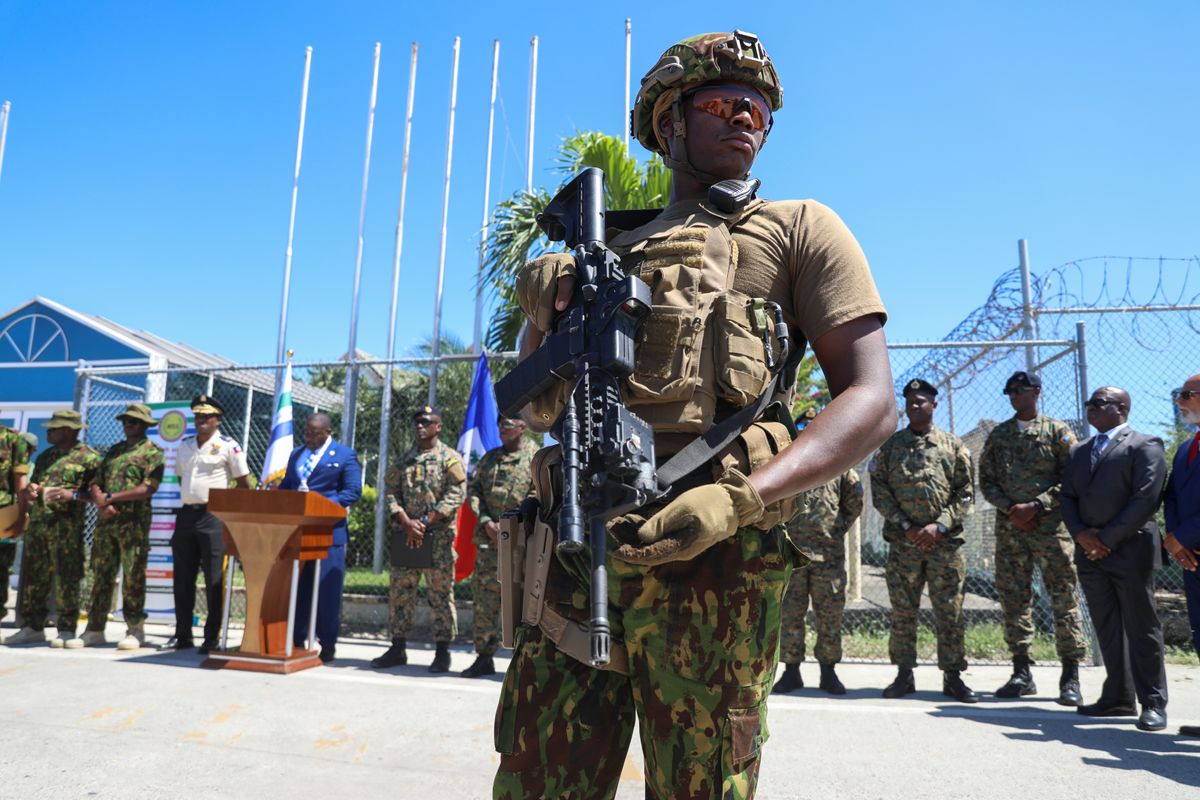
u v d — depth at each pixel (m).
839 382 1.25
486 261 9.20
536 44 12.87
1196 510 4.39
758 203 1.43
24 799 2.95
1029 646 5.24
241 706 4.45
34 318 14.84
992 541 8.01
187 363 15.08
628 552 1.03
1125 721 4.48
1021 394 5.45
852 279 1.29
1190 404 4.53
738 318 1.26
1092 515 4.60
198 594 7.97
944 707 4.83
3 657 6.00
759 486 1.07
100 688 4.83
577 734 1.34
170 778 3.21
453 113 13.11
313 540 5.99
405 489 6.31
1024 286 6.56
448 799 3.03
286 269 12.88
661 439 1.26
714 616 1.25
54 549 6.82
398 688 5.09
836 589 5.42
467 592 7.93
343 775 3.30
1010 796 3.15
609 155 8.62
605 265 1.29
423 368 11.47
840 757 3.66
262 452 11.97
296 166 13.14
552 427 1.43
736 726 1.24
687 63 1.47
